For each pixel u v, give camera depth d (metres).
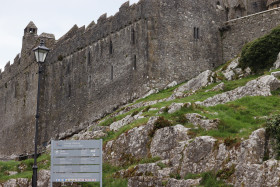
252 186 19.25
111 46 51.78
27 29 71.88
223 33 50.06
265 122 22.67
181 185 21.58
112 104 49.88
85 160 21.47
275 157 20.27
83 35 57.84
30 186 28.02
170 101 35.59
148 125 27.45
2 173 34.31
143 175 23.97
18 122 70.56
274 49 39.59
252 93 30.42
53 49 64.88
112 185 24.44
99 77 53.19
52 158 21.45
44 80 64.94
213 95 34.41
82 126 55.03
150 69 44.97
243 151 20.97
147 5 46.56
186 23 47.84
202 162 22.42
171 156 24.45
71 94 58.84
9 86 76.75
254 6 64.50
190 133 25.03
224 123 25.36
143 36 46.41
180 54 46.81
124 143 28.55
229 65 42.59
